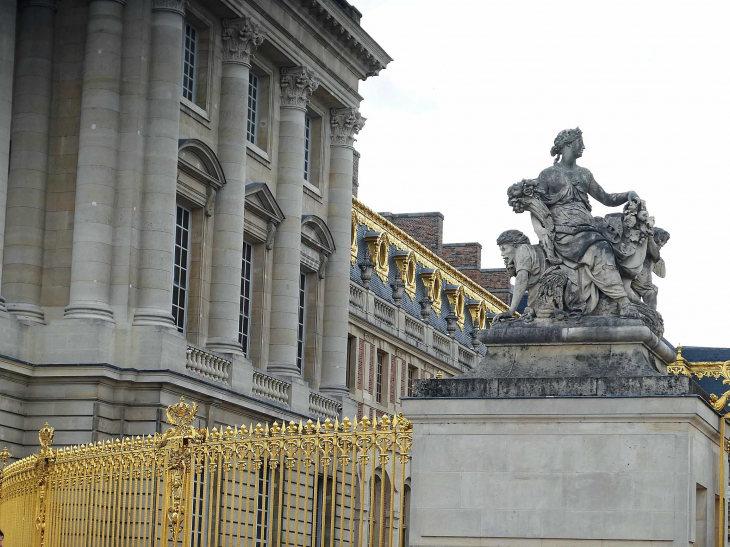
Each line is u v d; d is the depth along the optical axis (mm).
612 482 19750
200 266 47781
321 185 57406
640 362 20344
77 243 43062
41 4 44625
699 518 20203
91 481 25469
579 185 21906
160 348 42688
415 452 20625
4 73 42469
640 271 21375
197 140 46719
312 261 56156
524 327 20969
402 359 74375
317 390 55625
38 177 44000
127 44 44438
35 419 42156
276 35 52062
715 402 21062
